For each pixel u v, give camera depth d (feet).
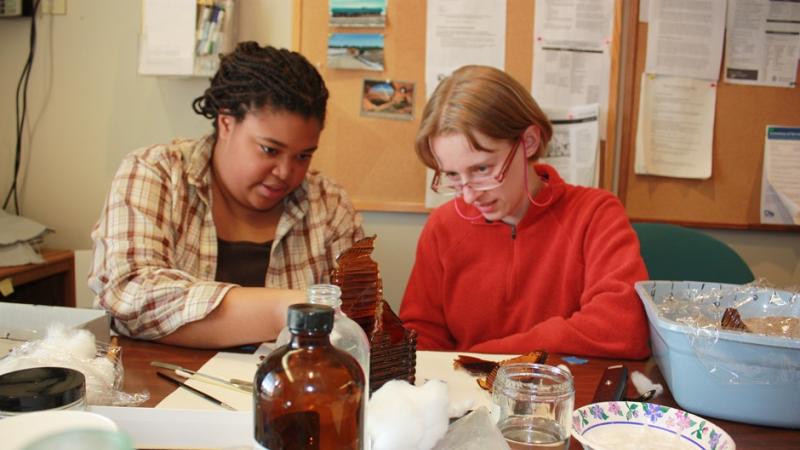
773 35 6.75
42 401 1.58
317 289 1.94
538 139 4.58
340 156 6.61
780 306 3.34
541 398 2.13
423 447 1.91
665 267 5.51
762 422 2.64
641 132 6.72
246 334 3.33
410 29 6.47
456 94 4.24
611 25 6.51
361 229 5.18
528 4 6.47
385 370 2.61
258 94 4.03
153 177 4.22
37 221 6.92
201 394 2.71
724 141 6.84
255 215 4.81
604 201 4.73
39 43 6.72
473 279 4.96
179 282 3.54
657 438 2.40
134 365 3.11
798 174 6.89
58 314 3.31
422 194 6.64
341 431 1.66
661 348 3.00
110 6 6.61
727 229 6.95
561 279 4.69
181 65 6.12
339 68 6.50
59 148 6.82
